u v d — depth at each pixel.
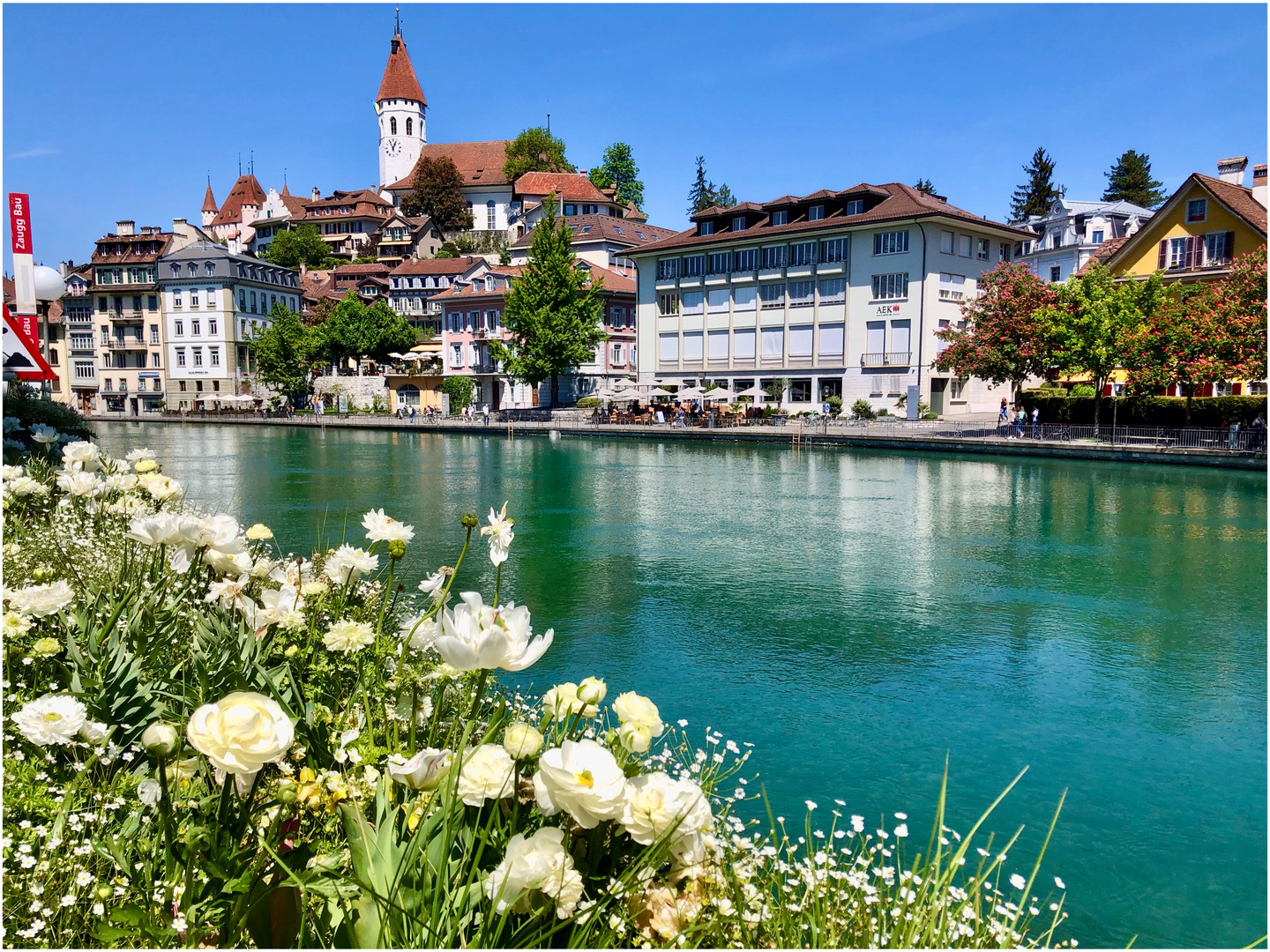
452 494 22.89
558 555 14.49
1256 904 4.77
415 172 114.94
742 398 56.78
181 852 2.00
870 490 24.23
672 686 8.13
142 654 2.99
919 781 6.22
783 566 13.73
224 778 1.99
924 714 7.55
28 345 11.52
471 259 85.50
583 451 39.78
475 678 2.97
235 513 18.44
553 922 1.89
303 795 2.27
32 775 2.46
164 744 1.87
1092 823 5.69
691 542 15.83
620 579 12.66
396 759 2.24
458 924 1.82
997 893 2.94
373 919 1.78
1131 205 68.88
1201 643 9.70
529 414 58.72
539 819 2.14
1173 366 31.22
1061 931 4.47
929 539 16.20
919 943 2.45
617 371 67.56
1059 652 9.34
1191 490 23.97
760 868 3.06
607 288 67.12
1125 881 4.99
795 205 54.56
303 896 1.87
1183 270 40.94
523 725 2.06
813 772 6.30
